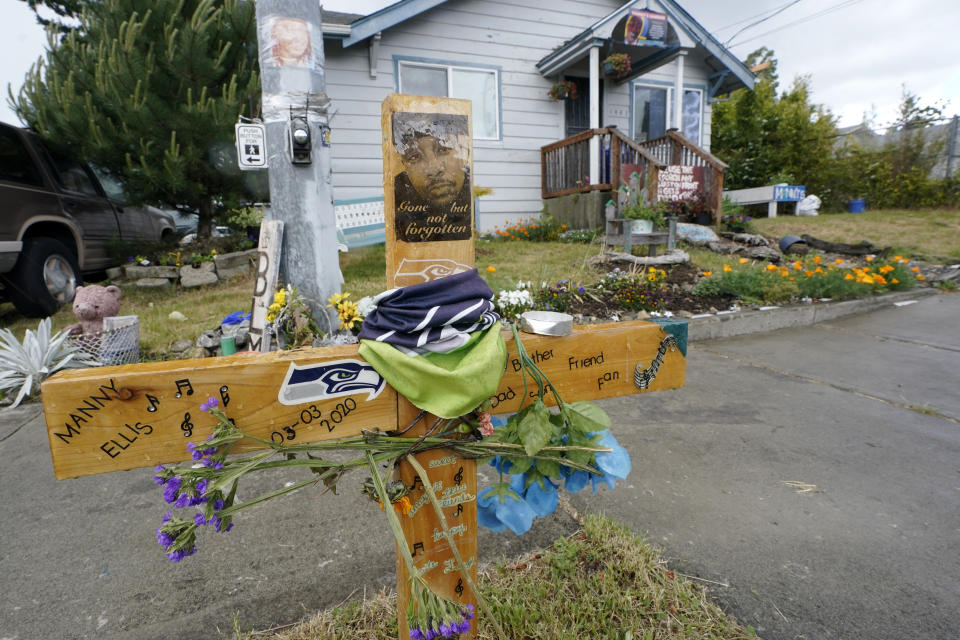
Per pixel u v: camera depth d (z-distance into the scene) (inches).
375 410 50.1
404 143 48.6
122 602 79.4
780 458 123.2
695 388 169.8
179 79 252.2
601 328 61.0
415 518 54.7
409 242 50.4
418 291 48.8
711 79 487.8
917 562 86.7
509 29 411.5
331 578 83.7
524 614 71.6
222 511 43.9
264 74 150.9
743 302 253.9
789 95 682.8
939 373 180.5
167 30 242.7
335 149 370.0
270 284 150.9
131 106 236.1
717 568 84.7
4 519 102.3
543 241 384.8
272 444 46.4
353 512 102.2
